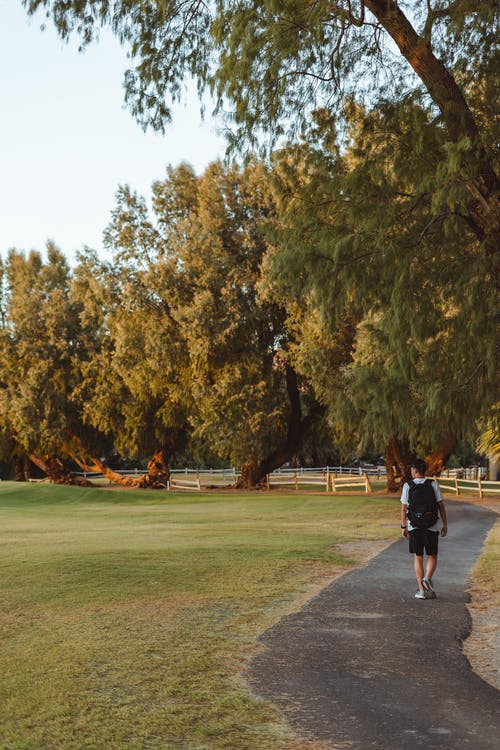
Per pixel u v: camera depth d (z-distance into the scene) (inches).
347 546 677.3
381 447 1571.1
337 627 353.1
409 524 435.8
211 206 1706.4
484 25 421.4
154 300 1761.8
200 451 2041.1
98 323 1985.7
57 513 1190.9
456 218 406.6
